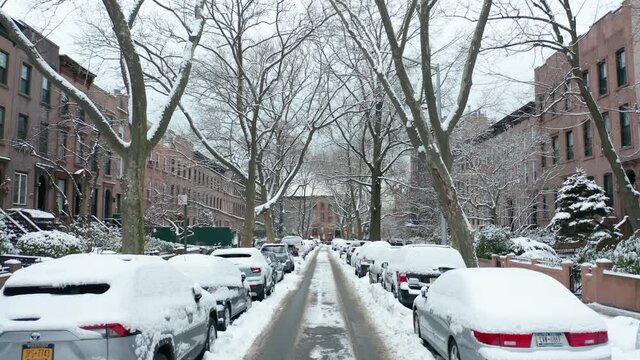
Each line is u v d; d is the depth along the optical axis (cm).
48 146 2934
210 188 5597
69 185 3141
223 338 942
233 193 7975
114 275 566
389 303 1385
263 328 1104
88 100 1309
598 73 2764
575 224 2289
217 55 2648
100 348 500
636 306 1138
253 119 2722
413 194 4162
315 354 870
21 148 2652
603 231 2219
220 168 3841
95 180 2784
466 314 653
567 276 1405
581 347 589
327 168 5156
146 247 2344
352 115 3925
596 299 1292
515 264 1766
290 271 2864
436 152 1480
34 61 1289
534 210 3372
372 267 2069
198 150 4319
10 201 2603
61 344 495
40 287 551
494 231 2297
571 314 609
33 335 494
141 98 1316
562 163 3144
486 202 3172
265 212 3472
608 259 1380
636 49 2419
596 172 2789
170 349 622
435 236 3431
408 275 1344
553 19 1694
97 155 2889
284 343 955
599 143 2767
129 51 1287
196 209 5519
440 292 813
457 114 1534
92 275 558
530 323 595
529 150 3094
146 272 627
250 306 1345
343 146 4516
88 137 3020
